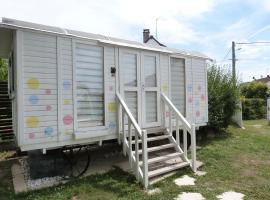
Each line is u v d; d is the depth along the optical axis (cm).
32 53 482
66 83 524
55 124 507
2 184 505
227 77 1065
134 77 650
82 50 554
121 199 425
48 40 503
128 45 625
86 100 557
